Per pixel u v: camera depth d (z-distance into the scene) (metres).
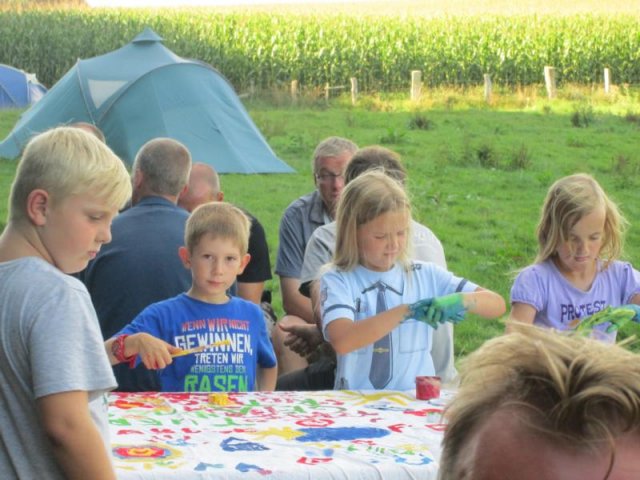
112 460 2.81
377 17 40.47
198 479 2.76
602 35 33.84
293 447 3.10
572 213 4.59
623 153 20.70
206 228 4.16
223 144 17.28
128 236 4.95
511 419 0.88
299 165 19.08
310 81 34.47
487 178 18.08
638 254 12.73
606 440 0.84
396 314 3.96
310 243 5.53
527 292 4.70
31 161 2.57
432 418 3.51
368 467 2.87
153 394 3.86
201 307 4.20
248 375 4.20
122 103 16.77
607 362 0.88
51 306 2.51
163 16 41.91
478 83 34.09
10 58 34.59
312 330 5.22
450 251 12.90
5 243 2.61
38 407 2.50
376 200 4.05
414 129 24.72
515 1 61.34
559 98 31.33
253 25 36.59
